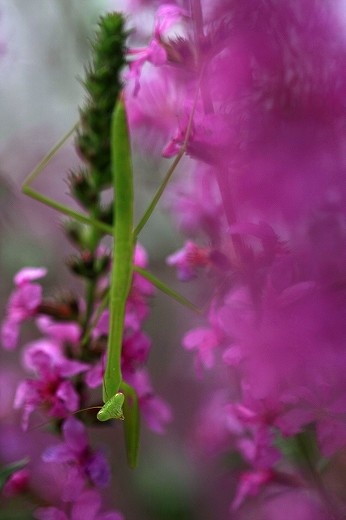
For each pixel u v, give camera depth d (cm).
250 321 41
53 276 59
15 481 45
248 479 45
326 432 41
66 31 62
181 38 42
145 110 45
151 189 57
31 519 45
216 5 41
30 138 67
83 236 44
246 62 40
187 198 46
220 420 50
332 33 40
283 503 48
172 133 45
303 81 40
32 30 63
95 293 44
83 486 42
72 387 43
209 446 50
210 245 45
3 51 59
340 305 41
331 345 41
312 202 40
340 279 41
